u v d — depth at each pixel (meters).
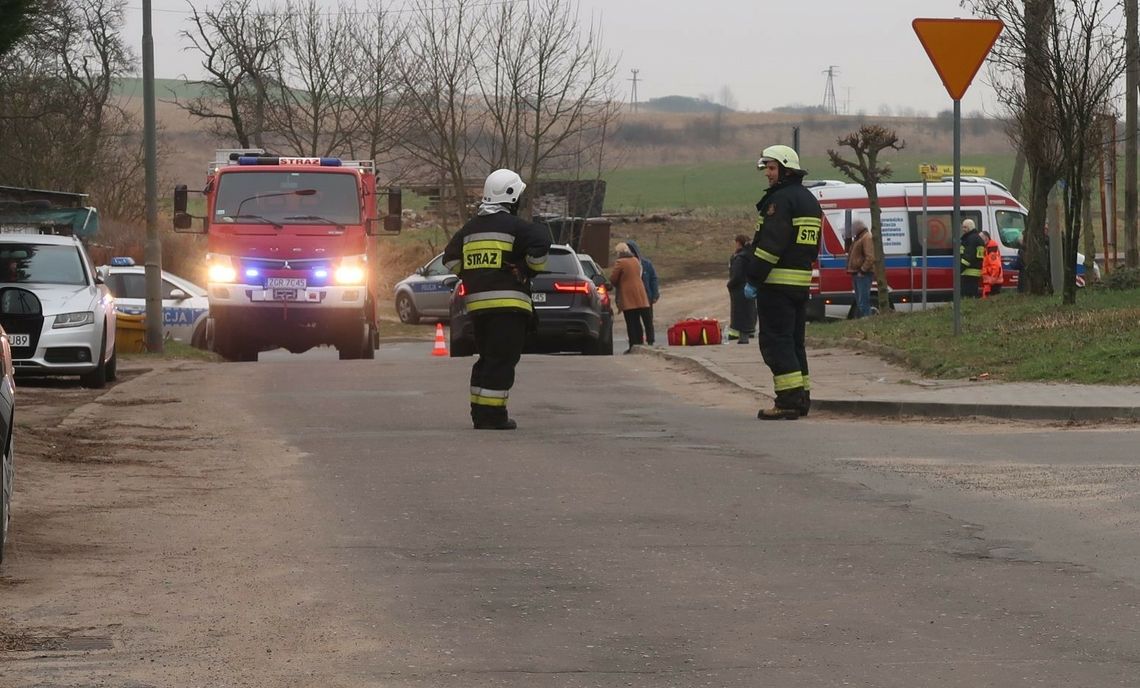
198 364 45.12
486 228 27.33
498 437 25.97
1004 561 15.23
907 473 20.92
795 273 28.16
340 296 49.38
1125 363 30.62
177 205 51.25
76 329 37.81
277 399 33.28
